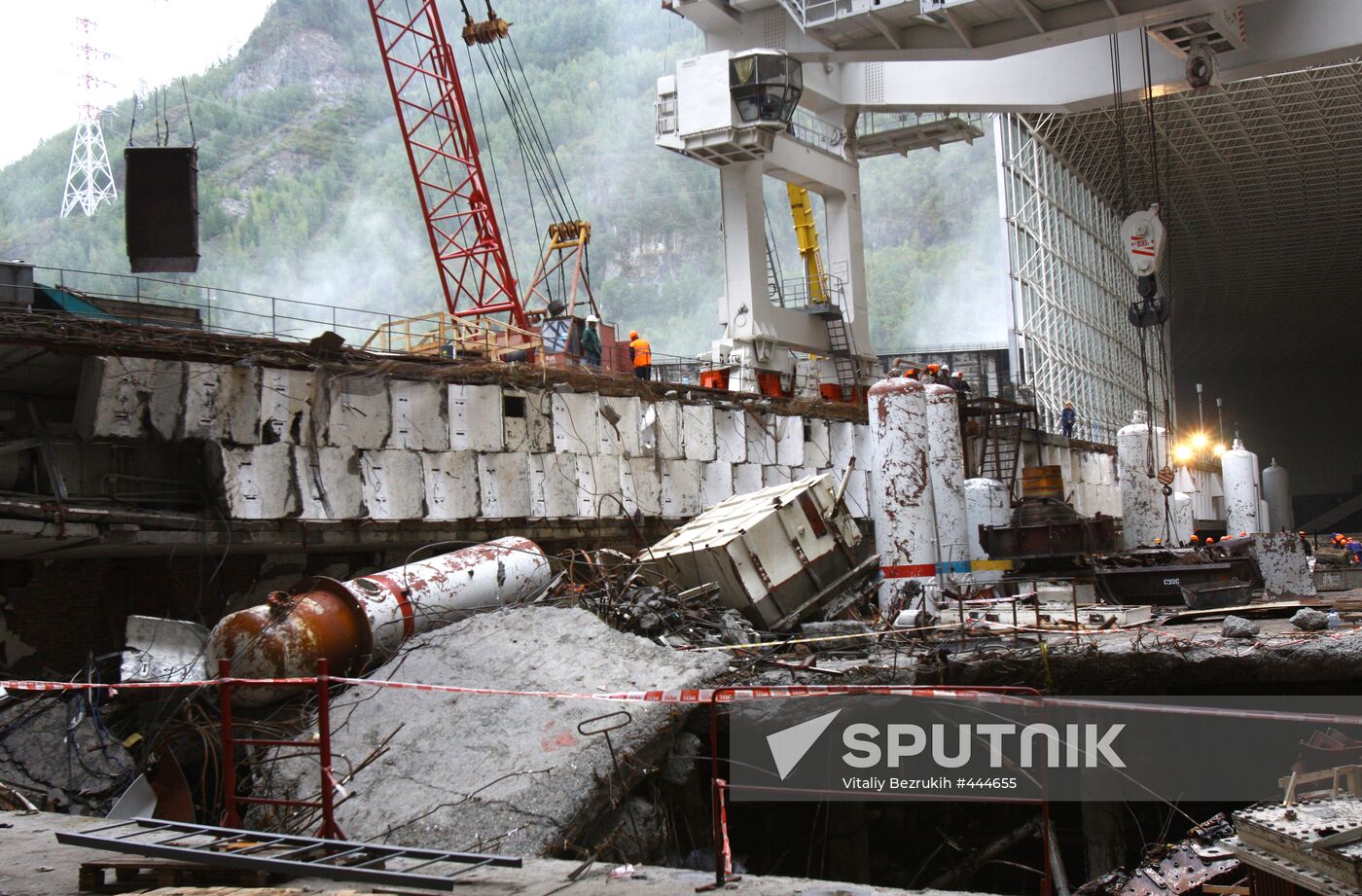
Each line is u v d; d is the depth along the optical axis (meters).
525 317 41.88
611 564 20.80
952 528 27.14
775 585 20.36
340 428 23.14
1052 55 41.56
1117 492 60.91
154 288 136.00
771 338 42.28
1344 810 6.86
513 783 11.91
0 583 19.84
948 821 16.47
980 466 42.06
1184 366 130.75
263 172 189.38
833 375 46.38
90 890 7.39
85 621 20.89
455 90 43.22
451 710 13.62
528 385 27.75
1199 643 15.23
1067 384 66.81
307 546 22.27
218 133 192.38
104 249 138.62
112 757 13.97
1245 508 45.53
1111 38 40.09
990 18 33.78
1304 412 134.25
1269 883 6.73
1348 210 81.88
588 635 15.11
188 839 8.23
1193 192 78.38
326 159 197.25
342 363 23.58
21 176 166.75
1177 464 66.75
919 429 24.97
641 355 38.22
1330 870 6.15
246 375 21.56
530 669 14.35
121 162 165.12
